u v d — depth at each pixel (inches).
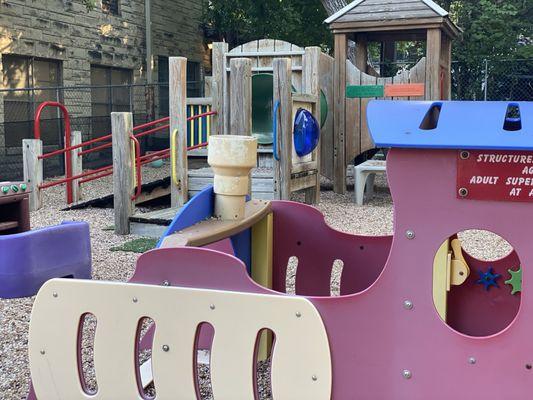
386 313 82.5
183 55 711.1
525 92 584.4
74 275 193.8
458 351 80.0
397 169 81.1
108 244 256.1
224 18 679.1
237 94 288.8
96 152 576.7
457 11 616.4
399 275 81.9
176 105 291.3
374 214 323.9
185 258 87.6
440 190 79.7
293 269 202.4
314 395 82.4
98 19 589.6
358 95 390.0
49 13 534.6
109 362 89.7
